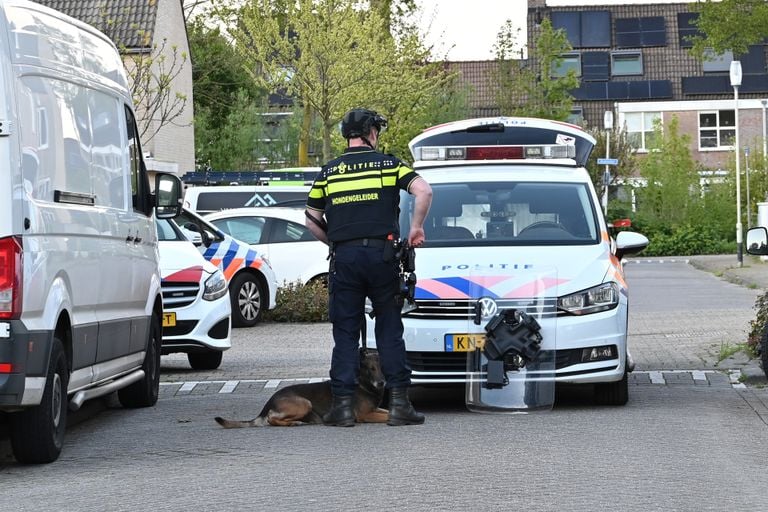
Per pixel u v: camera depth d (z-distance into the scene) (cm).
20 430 1080
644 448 1078
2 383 1015
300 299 2842
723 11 4572
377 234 1223
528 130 1655
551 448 1077
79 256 1162
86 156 1216
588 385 1608
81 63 1236
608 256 1399
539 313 1324
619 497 866
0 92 1022
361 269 1222
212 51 7256
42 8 1148
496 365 1314
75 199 1165
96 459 1121
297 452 1085
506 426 1216
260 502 872
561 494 877
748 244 1466
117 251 1308
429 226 1465
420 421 1241
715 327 2369
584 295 1334
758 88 9044
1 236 1012
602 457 1030
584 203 1482
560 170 1542
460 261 1366
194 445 1168
